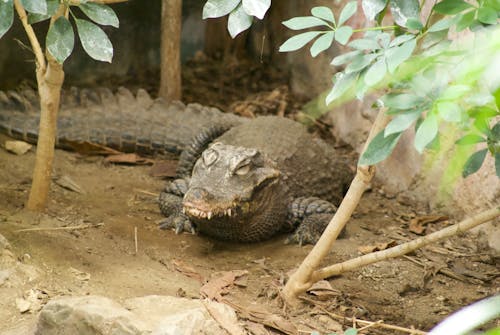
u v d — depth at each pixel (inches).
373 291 322.3
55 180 405.4
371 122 475.2
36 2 201.2
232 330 256.7
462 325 164.2
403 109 186.2
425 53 196.7
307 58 561.0
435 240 263.3
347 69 202.1
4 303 264.5
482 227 375.9
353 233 386.6
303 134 437.4
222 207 338.3
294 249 364.8
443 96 175.6
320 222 378.6
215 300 294.5
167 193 393.7
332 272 286.0
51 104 322.0
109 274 301.6
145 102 496.1
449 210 409.1
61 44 222.8
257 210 363.3
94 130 464.4
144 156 478.0
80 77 535.5
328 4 513.0
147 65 580.4
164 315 251.0
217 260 346.9
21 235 315.9
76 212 367.2
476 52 176.7
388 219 412.2
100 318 238.5
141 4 548.7
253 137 420.8
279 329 275.7
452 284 335.6
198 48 621.6
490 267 354.0
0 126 443.2
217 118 486.0
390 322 295.3
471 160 218.8
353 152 498.3
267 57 615.2
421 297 321.4
